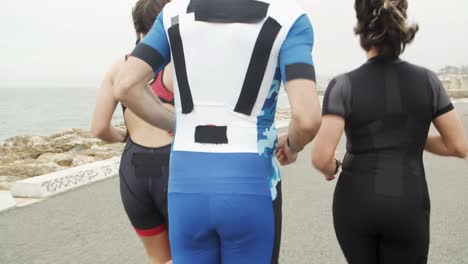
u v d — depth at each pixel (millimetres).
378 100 1988
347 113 2033
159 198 2332
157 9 2346
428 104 2000
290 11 1639
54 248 4512
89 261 4152
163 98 2256
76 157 10570
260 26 1620
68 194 6805
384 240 2041
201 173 1642
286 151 1807
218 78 1646
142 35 2418
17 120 52812
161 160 2316
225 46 1635
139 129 2391
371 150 2020
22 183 6656
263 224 1653
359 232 2055
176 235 1730
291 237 4590
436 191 6449
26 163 9906
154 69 1790
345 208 2080
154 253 2516
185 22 1702
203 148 1654
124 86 1756
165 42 1784
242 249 1661
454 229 4711
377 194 1973
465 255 3992
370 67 2049
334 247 4285
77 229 5109
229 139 1642
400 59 2064
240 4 1648
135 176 2350
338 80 2076
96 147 12352
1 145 15961
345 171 2113
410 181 1973
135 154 2354
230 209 1610
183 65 1700
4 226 5270
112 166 8484
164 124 1910
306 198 6203
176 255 1757
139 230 2465
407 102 1976
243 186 1620
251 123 1656
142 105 1822
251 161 1638
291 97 1585
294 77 1578
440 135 2119
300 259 4004
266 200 1662
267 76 1641
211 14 1662
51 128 40438
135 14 2396
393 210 1948
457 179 7258
